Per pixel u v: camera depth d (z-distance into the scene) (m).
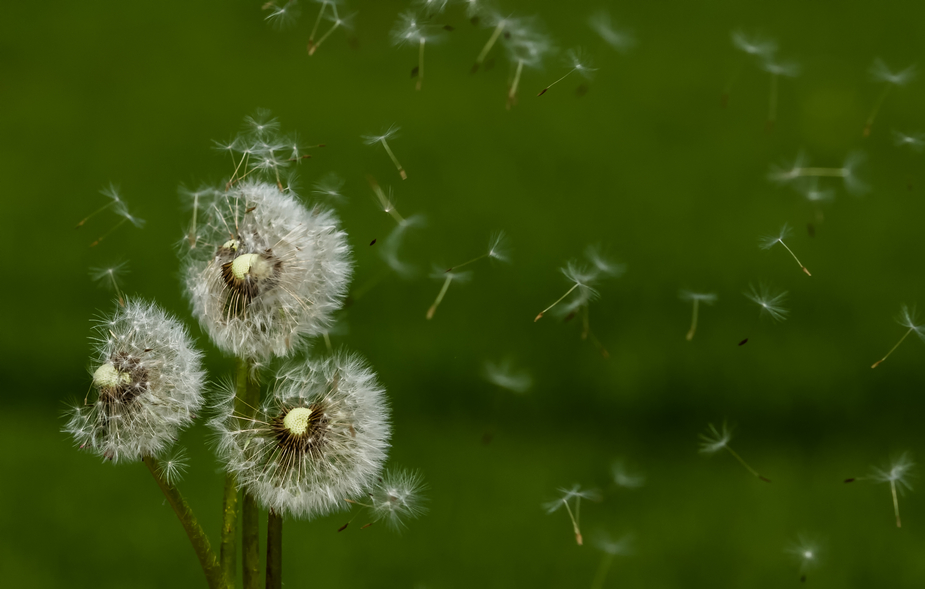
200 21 4.10
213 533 1.78
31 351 2.31
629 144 3.18
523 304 2.48
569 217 2.84
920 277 2.50
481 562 1.74
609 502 1.89
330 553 1.73
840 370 2.25
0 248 2.64
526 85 3.49
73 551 1.75
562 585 1.70
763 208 2.85
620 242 2.70
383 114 3.31
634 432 2.15
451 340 2.36
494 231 2.75
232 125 3.30
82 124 3.32
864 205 2.79
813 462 2.03
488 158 3.07
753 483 1.97
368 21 3.82
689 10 3.72
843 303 2.44
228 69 3.69
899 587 1.72
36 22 4.08
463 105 3.37
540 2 3.63
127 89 3.59
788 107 3.34
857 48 3.51
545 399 2.22
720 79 3.46
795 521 1.84
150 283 2.53
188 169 3.12
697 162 3.09
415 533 1.79
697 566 1.76
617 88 3.45
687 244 2.70
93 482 1.93
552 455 2.04
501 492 1.92
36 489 1.90
